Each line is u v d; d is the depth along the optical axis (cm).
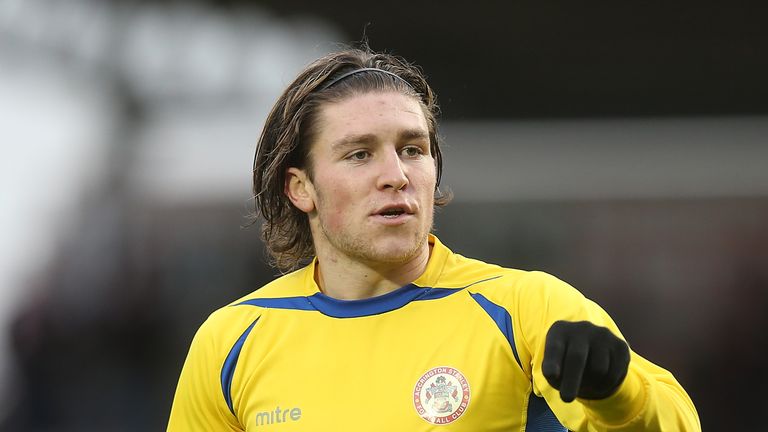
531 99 4512
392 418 1175
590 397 981
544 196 4512
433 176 1267
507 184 4519
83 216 4644
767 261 4394
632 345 4403
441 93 4472
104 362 4491
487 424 1158
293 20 4366
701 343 4381
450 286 1255
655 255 4453
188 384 1313
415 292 1253
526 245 4484
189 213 4656
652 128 4506
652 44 4397
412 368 1195
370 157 1249
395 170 1223
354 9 4288
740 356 4356
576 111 4531
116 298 4547
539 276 1202
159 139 4672
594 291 4453
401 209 1229
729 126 4478
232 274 4609
